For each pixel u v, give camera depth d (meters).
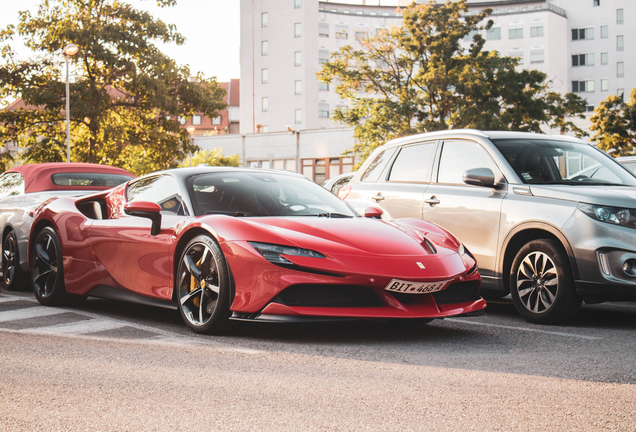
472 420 2.24
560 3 68.25
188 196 4.26
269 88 60.53
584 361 3.25
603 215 4.31
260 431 2.11
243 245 3.63
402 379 2.80
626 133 32.16
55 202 5.34
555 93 28.42
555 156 5.24
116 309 5.03
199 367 2.98
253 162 48.06
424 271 3.63
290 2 59.78
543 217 4.56
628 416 2.32
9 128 23.77
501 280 4.88
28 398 2.48
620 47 66.00
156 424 2.18
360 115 30.00
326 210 4.43
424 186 5.59
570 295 4.42
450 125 27.56
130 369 2.94
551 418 2.28
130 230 4.45
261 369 2.95
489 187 5.05
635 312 5.39
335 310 3.50
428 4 28.41
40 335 3.81
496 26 65.94
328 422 2.21
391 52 29.58
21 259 6.21
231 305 3.63
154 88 23.64
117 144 23.69
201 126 77.31
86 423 2.19
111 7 23.91
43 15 23.81
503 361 3.22
